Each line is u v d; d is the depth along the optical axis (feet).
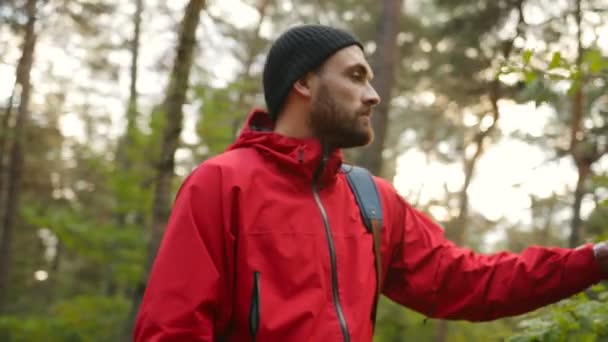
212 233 6.06
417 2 61.05
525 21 32.73
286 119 6.64
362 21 49.16
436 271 6.84
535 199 25.62
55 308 39.75
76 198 53.06
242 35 43.57
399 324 32.91
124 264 35.09
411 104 63.98
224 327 6.05
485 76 37.29
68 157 55.52
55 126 50.78
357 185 6.71
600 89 9.12
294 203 6.18
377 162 29.53
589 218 19.70
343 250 6.18
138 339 5.96
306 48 6.48
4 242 49.70
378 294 6.47
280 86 6.62
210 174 6.22
